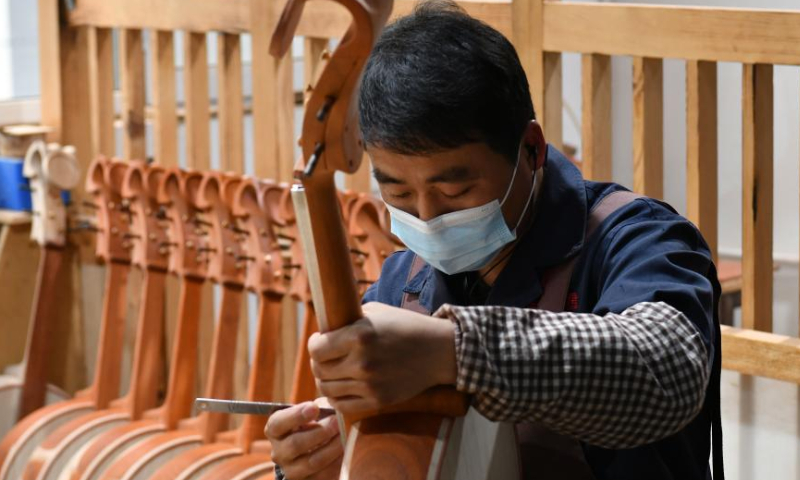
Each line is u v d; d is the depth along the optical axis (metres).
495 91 1.23
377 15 0.97
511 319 1.10
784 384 2.09
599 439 1.14
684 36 2.09
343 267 1.08
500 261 1.42
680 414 1.11
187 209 2.73
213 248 2.65
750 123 2.04
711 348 1.19
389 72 1.22
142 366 2.83
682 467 1.35
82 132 3.31
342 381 1.09
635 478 1.31
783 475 2.11
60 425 2.87
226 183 2.60
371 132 1.23
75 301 3.32
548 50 2.28
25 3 3.52
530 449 1.33
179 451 2.63
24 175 3.10
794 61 1.96
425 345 1.09
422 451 1.14
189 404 2.77
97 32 3.18
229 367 2.65
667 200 3.87
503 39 1.28
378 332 1.08
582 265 1.34
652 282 1.22
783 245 3.57
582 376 1.08
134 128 3.14
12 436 2.87
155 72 3.04
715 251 2.21
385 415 1.18
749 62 2.02
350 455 1.17
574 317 1.13
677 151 3.82
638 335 1.12
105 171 2.87
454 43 1.23
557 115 2.33
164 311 3.20
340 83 0.99
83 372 3.37
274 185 2.53
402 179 1.26
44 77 3.27
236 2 2.81
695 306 1.19
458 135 1.20
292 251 2.49
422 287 1.49
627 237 1.31
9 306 3.28
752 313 2.12
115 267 2.89
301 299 2.45
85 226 3.20
